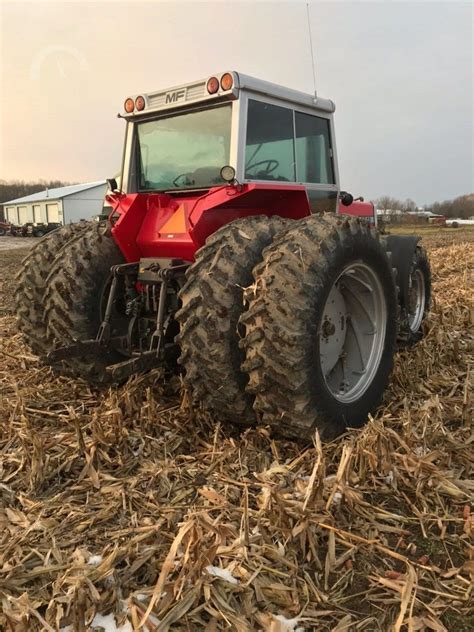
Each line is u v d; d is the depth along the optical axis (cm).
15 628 186
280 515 232
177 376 375
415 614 200
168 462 294
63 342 383
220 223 346
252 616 195
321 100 414
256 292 286
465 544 238
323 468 246
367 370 353
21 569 210
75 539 232
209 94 342
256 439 316
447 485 269
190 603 194
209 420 338
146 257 371
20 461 291
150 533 230
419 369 432
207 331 294
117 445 309
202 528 222
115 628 189
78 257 378
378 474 278
